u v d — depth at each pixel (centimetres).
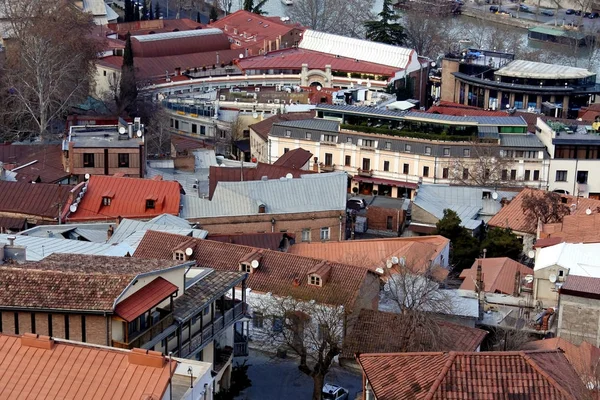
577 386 9144
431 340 12094
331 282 13000
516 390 8894
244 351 12194
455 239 18312
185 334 10581
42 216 16925
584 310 13112
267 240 16700
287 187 18512
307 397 11694
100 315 9525
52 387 8356
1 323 9631
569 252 15475
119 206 17388
